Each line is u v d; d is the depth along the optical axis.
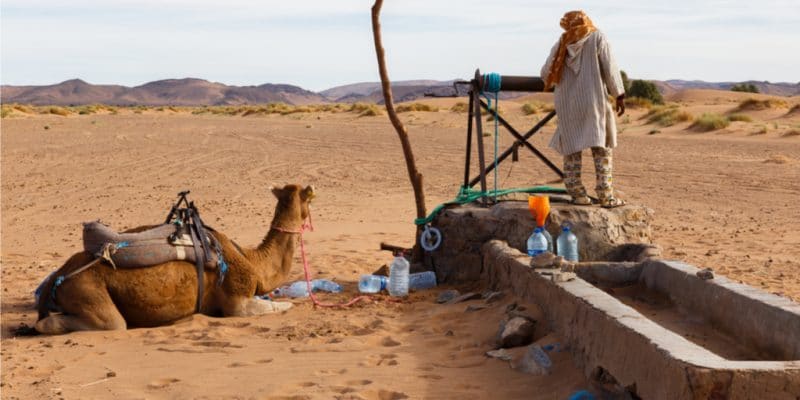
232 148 37.12
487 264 9.37
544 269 7.33
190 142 40.91
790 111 46.06
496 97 10.81
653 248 8.83
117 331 7.69
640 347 4.84
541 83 10.55
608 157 9.61
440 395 5.70
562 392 5.63
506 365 6.31
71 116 74.50
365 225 16.38
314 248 13.57
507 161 28.72
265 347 7.17
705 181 22.30
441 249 10.30
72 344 7.27
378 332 7.61
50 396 5.88
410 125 50.09
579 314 5.98
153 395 5.89
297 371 6.37
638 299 7.62
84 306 7.69
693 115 44.66
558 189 11.09
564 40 9.43
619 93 9.34
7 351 7.08
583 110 9.40
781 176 22.72
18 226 16.91
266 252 8.83
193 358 6.84
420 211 10.73
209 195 21.78
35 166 30.02
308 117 66.31
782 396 4.19
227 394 5.84
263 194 21.92
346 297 9.61
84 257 7.80
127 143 40.56
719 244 13.16
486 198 10.59
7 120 60.69
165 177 26.27
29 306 9.33
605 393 5.32
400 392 5.77
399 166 28.34
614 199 9.72
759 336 5.83
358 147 36.12
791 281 9.85
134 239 7.86
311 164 29.61
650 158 28.53
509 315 7.16
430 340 7.22
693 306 6.90
